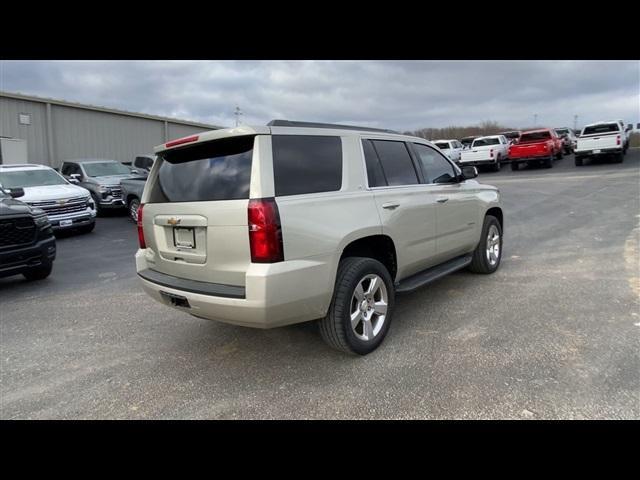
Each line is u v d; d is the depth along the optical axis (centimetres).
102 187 1389
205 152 340
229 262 310
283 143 321
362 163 379
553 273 572
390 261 406
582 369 324
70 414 300
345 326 342
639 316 418
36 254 635
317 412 290
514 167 2303
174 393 323
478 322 423
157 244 369
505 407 284
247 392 319
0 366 380
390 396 304
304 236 311
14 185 1093
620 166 1984
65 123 2045
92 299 574
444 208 469
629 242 714
